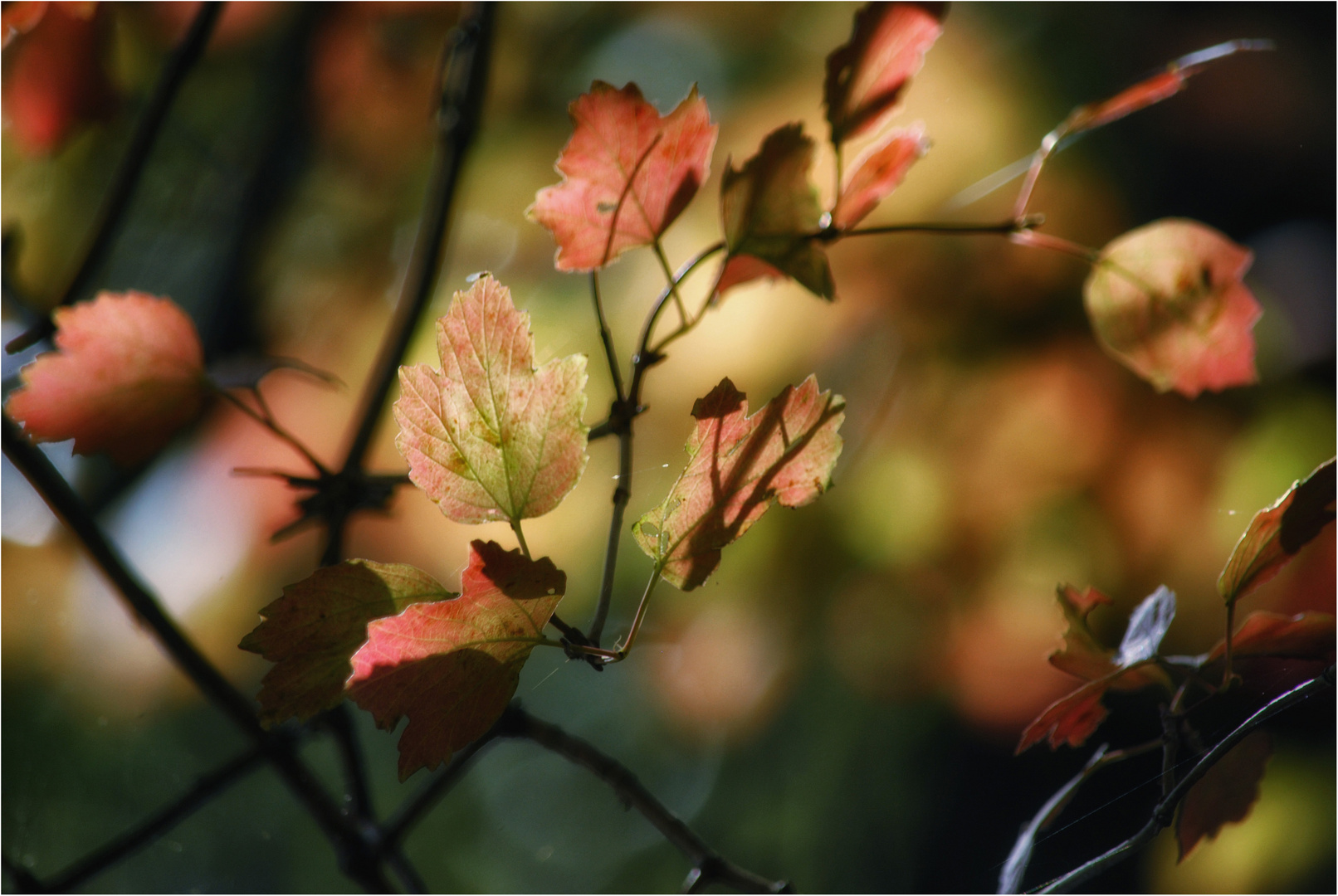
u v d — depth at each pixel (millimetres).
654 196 841
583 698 2439
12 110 1017
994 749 1885
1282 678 859
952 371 1771
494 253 1904
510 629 794
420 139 1894
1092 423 1709
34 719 1766
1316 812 1482
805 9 1852
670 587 1880
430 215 1042
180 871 2184
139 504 1708
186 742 2164
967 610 1786
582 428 801
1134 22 1822
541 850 2535
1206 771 830
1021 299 1761
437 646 791
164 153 2059
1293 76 1783
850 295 1780
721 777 2168
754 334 1722
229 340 1889
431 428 799
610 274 1770
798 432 811
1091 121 885
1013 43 1809
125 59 1577
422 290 1014
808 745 1987
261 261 1915
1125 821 1503
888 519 1801
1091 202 1772
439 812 2469
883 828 1977
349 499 922
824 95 853
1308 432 1582
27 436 893
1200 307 885
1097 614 1680
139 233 2066
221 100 2059
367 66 1856
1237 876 1497
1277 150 1758
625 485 828
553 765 2650
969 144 1776
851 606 1839
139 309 892
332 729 950
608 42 1987
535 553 1703
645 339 843
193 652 935
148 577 1667
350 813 952
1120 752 851
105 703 1780
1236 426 1640
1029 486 1738
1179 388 891
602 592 813
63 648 1735
